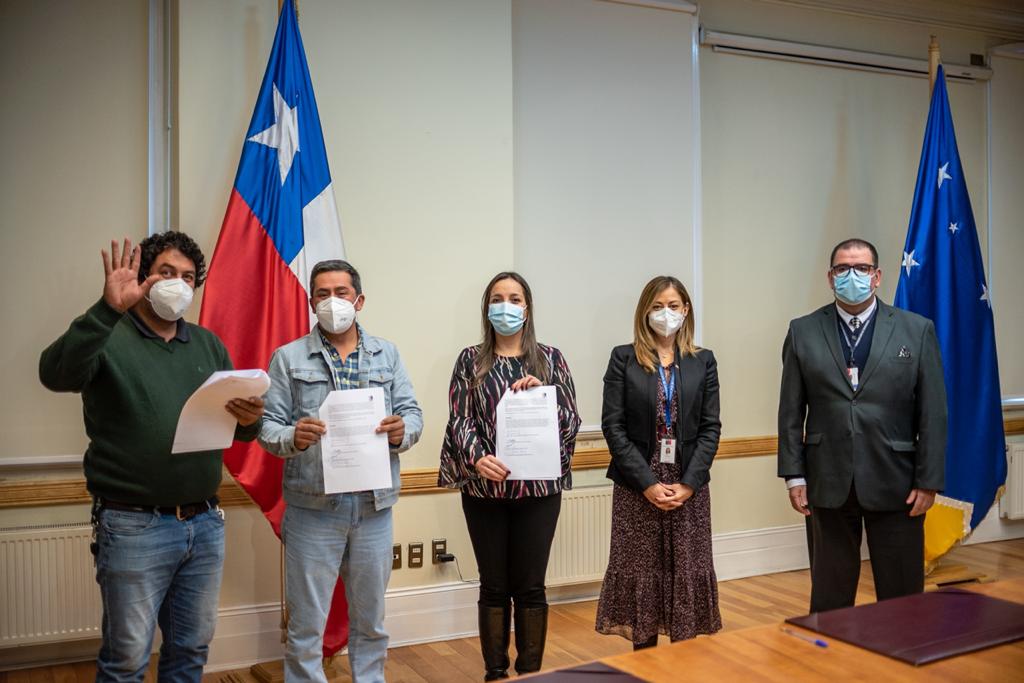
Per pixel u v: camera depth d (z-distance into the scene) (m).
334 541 2.59
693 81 4.62
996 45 5.59
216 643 3.46
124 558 2.17
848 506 2.96
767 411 4.95
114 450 2.18
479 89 3.93
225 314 3.20
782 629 1.60
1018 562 5.00
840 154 5.15
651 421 3.03
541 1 4.28
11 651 3.35
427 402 3.83
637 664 1.43
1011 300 5.63
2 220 3.34
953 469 4.47
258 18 3.53
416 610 3.79
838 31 5.14
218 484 2.37
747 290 4.90
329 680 3.28
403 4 3.78
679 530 3.00
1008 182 5.62
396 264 3.77
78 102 3.44
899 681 1.33
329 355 2.65
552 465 2.87
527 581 2.94
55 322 3.41
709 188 4.79
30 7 3.37
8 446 3.35
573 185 4.35
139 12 3.52
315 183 3.40
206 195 3.45
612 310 4.45
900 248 5.32
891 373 2.88
